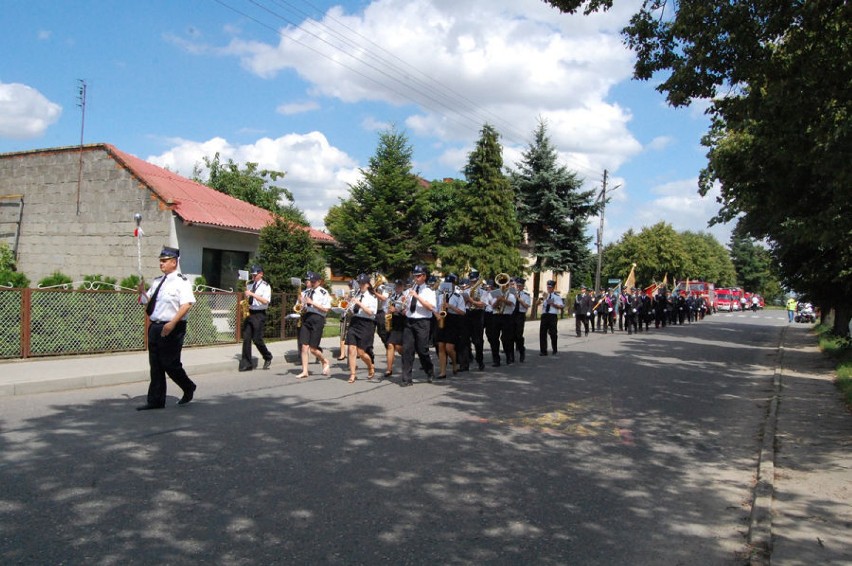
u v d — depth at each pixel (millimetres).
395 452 6219
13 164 20609
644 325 32125
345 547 4016
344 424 7324
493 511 4797
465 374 11906
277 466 5602
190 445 6172
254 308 11656
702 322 39219
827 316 33062
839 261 16797
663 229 65312
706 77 8609
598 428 7812
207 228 18844
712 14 8016
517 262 30609
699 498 5418
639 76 9453
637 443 7188
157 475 5238
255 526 4277
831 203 9422
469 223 30422
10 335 10492
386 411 8156
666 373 13258
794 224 11047
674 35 8641
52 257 19797
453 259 30109
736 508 5203
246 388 9672
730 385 12062
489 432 7262
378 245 26797
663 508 5113
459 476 5586
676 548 4324
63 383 9156
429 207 28781
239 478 5242
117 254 18734
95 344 11672
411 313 10141
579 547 4234
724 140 17094
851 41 7605
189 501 4684
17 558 3672
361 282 10500
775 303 113625
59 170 19812
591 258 35844
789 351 19625
